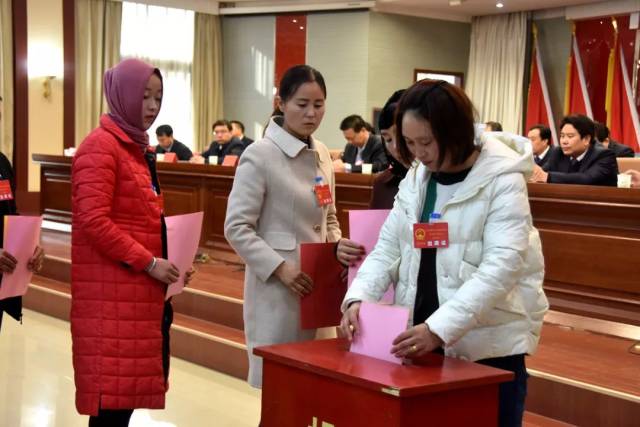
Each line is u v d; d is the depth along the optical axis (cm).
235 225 229
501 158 169
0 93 972
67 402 354
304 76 229
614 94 988
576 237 406
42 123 1005
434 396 147
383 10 1055
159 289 221
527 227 168
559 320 404
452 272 170
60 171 746
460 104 163
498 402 162
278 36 1116
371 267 186
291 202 233
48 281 569
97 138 213
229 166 586
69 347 452
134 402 216
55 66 1009
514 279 165
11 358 424
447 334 159
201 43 1148
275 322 233
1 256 252
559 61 1036
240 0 1122
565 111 1030
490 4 1020
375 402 147
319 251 225
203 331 426
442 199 175
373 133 742
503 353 172
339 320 231
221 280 507
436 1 1016
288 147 233
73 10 1022
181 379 395
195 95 1151
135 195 218
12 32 985
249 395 372
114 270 216
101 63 1072
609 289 396
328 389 156
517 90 1060
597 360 335
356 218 219
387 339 163
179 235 229
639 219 384
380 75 1063
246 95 1152
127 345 216
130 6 1096
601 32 997
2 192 269
